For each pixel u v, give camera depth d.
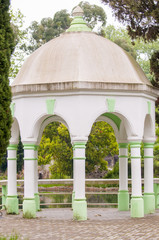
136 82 14.13
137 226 12.15
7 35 11.75
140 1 16.34
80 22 15.50
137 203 14.10
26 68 14.90
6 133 11.59
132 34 17.02
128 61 14.74
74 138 13.61
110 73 14.03
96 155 32.44
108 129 31.81
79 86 13.43
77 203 13.53
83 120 13.62
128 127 14.20
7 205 15.50
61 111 13.80
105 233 11.23
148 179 15.57
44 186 32.97
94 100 13.73
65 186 32.62
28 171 14.17
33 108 14.13
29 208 14.18
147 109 14.86
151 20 16.33
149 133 15.52
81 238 10.65
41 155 33.09
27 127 14.18
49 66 14.25
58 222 13.21
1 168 41.12
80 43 14.56
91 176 34.97
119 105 13.98
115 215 15.02
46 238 10.70
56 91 13.79
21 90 14.07
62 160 32.69
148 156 15.62
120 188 16.70
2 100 11.52
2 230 11.81
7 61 11.60
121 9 16.53
